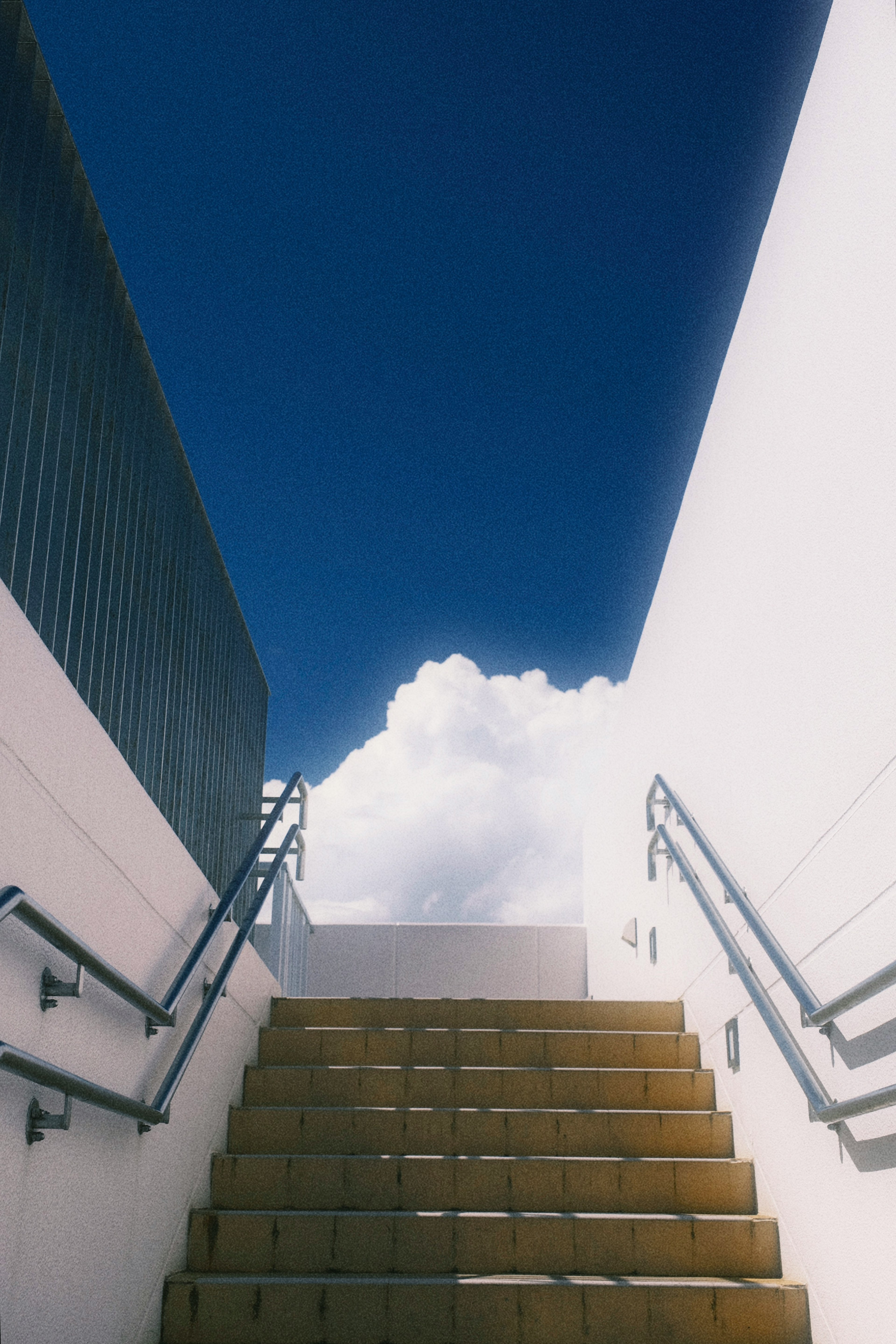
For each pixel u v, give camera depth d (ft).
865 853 9.01
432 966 29.40
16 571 8.29
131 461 11.72
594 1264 11.69
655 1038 15.75
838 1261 9.82
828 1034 10.01
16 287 8.39
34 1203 7.29
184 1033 11.81
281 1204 12.73
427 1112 13.76
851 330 9.36
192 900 12.12
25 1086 7.11
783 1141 11.56
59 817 7.59
